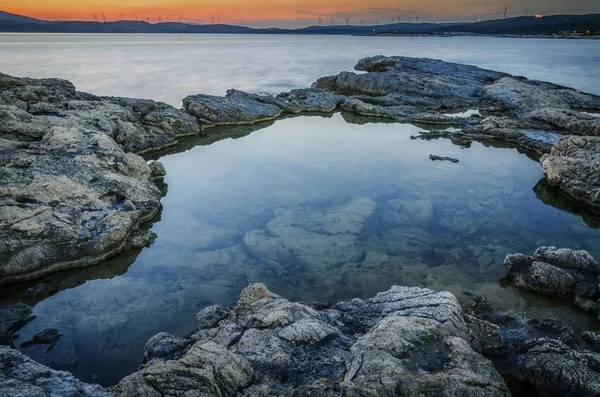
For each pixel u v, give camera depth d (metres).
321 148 23.67
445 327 7.41
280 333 7.48
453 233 13.87
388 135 26.56
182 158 21.89
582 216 15.27
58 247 11.51
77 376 7.86
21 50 98.06
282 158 21.80
